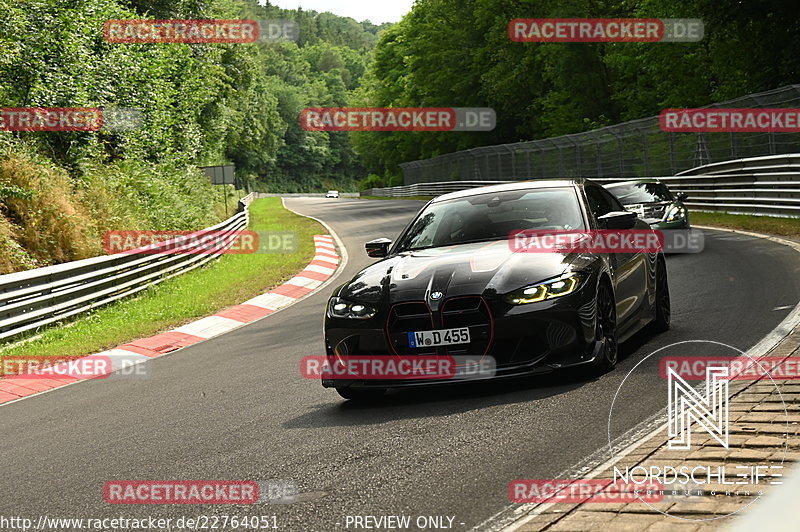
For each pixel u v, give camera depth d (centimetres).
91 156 2053
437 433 429
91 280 1279
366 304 521
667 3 2964
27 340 1052
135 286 1446
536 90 4772
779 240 1341
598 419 414
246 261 1994
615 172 3089
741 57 2914
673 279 1003
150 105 2489
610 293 547
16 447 541
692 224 1877
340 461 400
